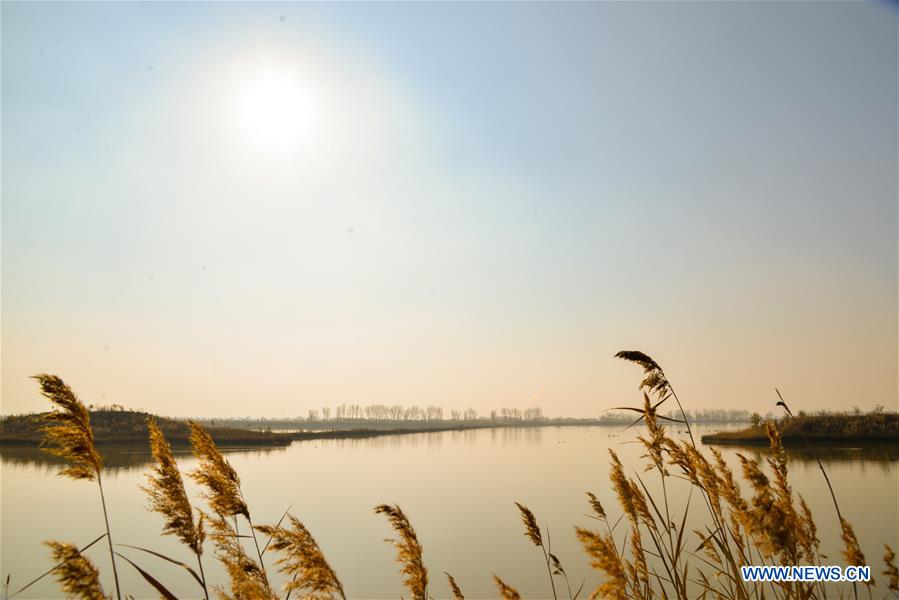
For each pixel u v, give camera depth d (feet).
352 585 64.28
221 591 12.78
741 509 12.44
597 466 210.59
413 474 187.21
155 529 91.30
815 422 268.62
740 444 229.86
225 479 13.61
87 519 99.50
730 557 14.01
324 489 148.56
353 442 395.34
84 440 11.72
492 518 106.93
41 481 145.89
